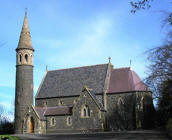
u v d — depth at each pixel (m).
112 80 63.03
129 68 63.38
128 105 57.66
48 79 71.62
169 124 34.69
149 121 57.44
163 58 27.91
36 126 61.72
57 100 66.06
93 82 63.81
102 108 58.06
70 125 60.19
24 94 64.62
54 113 63.31
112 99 59.81
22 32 68.06
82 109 58.66
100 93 60.75
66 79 68.69
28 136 49.53
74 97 64.00
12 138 44.28
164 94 35.44
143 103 57.56
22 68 65.69
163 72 28.95
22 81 65.19
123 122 57.47
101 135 42.94
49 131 62.66
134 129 56.00
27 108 63.78
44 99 67.81
